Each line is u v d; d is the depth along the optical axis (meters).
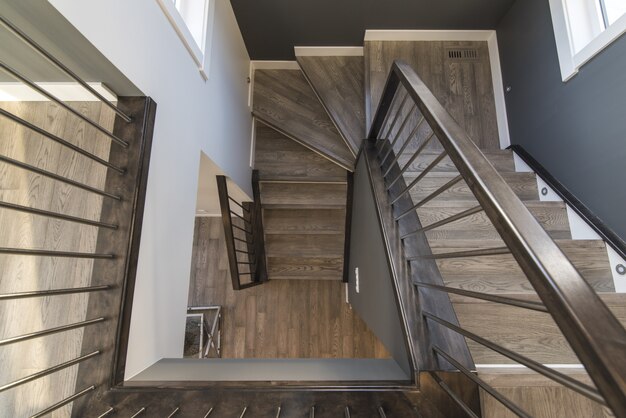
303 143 2.92
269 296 3.58
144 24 1.08
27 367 0.98
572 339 0.36
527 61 2.30
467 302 1.17
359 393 0.90
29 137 1.15
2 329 1.00
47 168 1.14
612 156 1.56
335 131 2.92
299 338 3.48
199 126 1.62
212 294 3.58
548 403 0.96
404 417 0.89
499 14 2.61
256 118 3.06
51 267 1.05
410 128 2.65
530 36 2.27
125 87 1.04
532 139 2.22
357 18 2.63
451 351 1.00
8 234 1.08
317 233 3.08
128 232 0.97
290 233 3.09
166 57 1.25
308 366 1.06
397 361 1.14
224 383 0.91
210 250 3.68
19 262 1.05
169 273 1.24
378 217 1.47
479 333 1.13
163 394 0.87
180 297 1.33
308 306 3.55
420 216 1.66
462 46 2.86
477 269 1.39
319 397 0.88
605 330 0.35
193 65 1.54
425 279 1.20
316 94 2.95
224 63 2.12
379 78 2.77
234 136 2.38
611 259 1.50
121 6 0.96
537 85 2.18
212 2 1.82
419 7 2.54
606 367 0.33
